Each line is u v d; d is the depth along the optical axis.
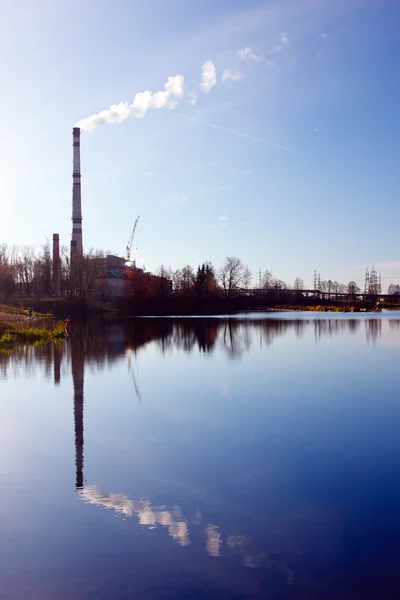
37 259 150.25
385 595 8.20
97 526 10.57
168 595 8.25
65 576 8.81
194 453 15.26
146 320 95.38
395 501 11.65
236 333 61.94
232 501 11.73
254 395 23.80
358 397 23.31
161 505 11.55
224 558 9.29
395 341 51.19
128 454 15.20
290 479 13.09
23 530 10.44
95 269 144.25
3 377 28.91
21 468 14.06
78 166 152.12
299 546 9.68
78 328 71.38
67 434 17.39
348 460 14.57
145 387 25.83
